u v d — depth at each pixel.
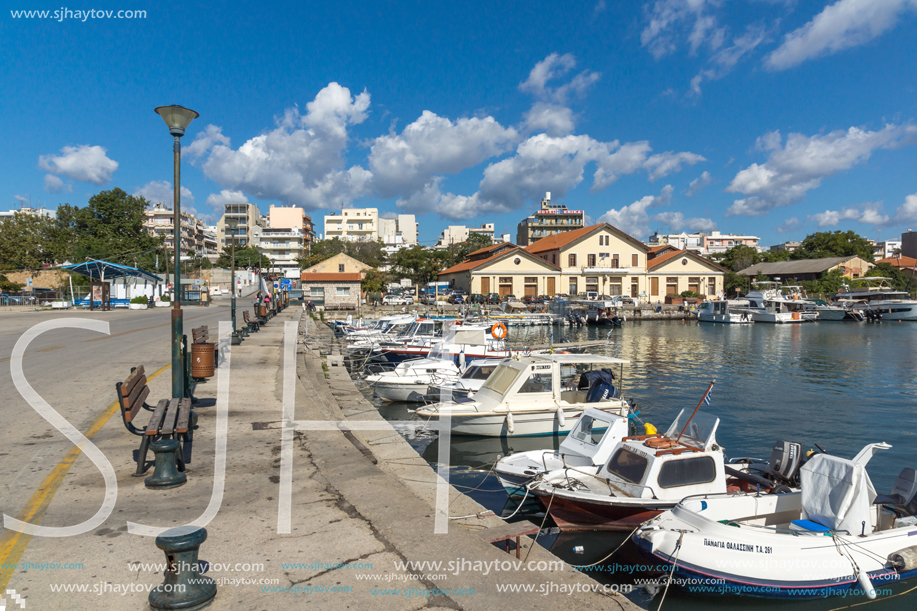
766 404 17.88
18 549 4.73
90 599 3.99
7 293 55.66
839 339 39.62
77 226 80.44
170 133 8.64
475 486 10.46
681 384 21.48
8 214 113.44
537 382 13.66
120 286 52.91
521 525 5.79
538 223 114.44
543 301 60.22
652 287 69.62
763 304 56.91
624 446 8.73
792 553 6.41
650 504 7.80
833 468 6.91
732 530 6.61
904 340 38.62
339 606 3.96
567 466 9.61
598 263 68.19
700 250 139.12
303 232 128.62
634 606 4.14
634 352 32.00
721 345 35.72
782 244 161.50
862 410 17.02
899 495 7.51
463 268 68.44
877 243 157.25
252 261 102.06
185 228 120.69
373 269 68.94
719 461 8.38
